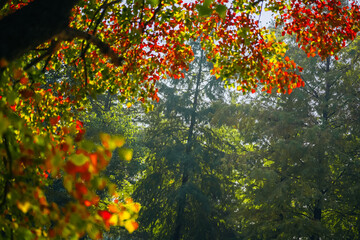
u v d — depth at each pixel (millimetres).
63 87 5582
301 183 14266
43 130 4414
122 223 2332
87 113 16000
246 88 6367
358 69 15805
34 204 2236
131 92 6207
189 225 18375
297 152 14445
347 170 14547
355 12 5941
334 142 14375
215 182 18891
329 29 6082
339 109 15711
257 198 14891
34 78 2543
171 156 18859
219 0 5727
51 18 2352
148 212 18797
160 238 18609
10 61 2248
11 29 2219
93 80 5961
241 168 17328
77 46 5949
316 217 15078
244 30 5746
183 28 5938
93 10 5348
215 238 17812
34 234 2449
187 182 18281
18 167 2367
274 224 15391
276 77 6406
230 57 6152
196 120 21172
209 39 6211
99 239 2346
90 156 2068
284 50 6117
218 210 19391
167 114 20766
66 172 2035
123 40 5770
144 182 19516
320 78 16297
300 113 16078
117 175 18219
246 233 16266
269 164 16938
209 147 20203
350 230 14609
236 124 17406
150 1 3967
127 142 18125
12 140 2342
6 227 2525
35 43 2574
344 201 14602
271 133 15867
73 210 2127
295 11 6117
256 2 5688
